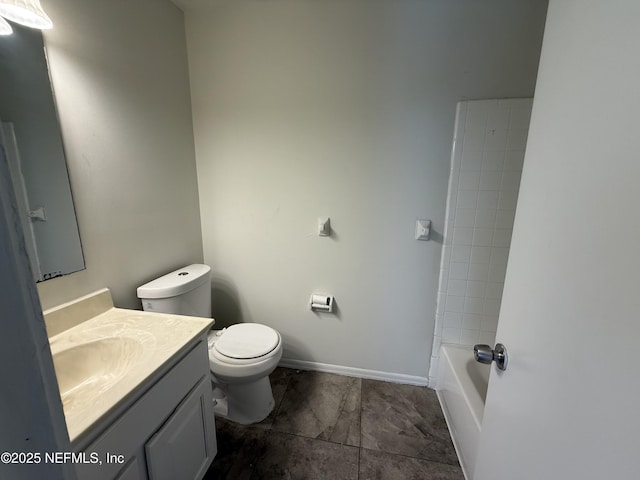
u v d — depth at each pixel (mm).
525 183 664
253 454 1344
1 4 787
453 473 1271
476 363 1570
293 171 1670
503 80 1373
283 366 1974
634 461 356
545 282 563
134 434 784
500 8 1316
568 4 532
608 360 402
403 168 1545
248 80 1610
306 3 1469
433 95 1441
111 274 1246
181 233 1687
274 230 1777
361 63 1475
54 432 295
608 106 420
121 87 1249
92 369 967
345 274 1750
